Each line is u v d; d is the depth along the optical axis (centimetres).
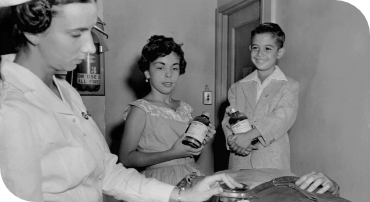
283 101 165
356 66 159
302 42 197
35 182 60
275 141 166
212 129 142
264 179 90
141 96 276
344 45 166
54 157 67
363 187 155
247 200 77
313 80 189
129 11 274
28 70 69
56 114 71
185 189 88
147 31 280
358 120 157
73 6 62
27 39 66
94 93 188
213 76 302
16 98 63
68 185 69
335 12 173
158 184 89
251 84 179
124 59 274
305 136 195
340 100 169
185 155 133
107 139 272
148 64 149
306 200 78
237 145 155
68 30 64
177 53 146
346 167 165
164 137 143
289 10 208
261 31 173
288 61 210
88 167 73
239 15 272
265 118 161
